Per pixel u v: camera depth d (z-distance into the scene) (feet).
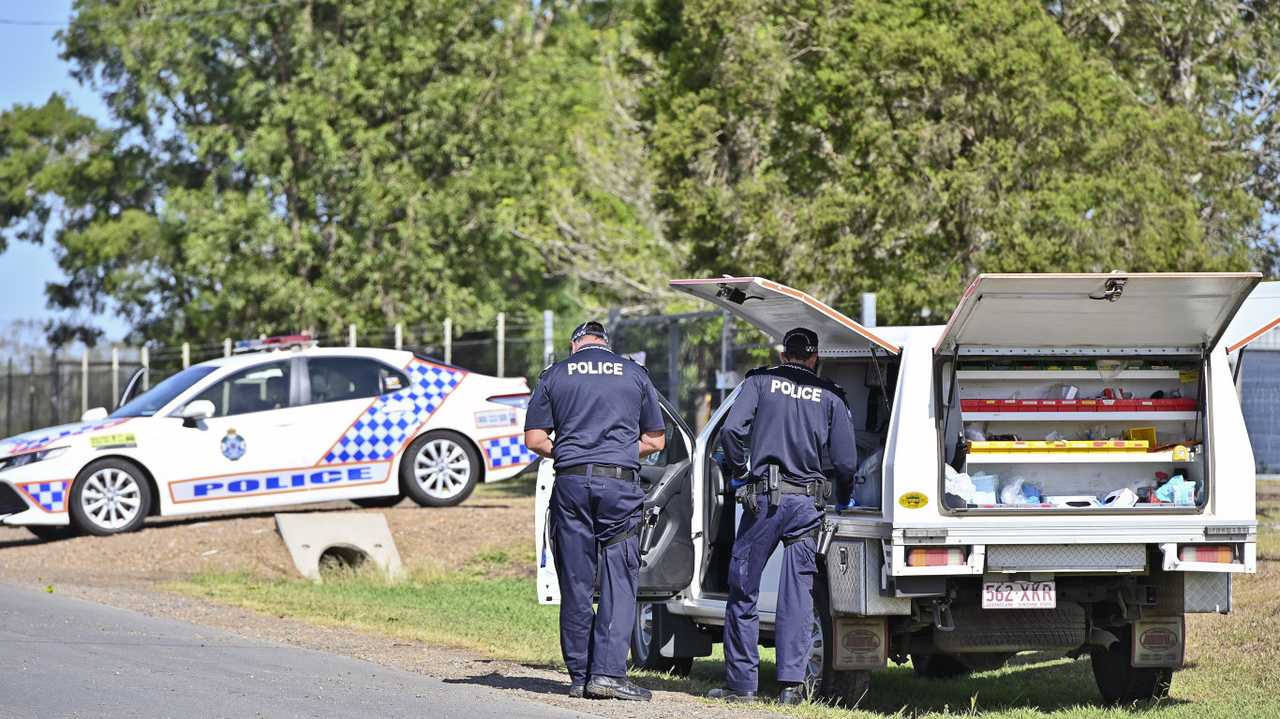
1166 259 283.79
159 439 217.56
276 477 221.87
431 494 228.63
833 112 316.40
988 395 106.93
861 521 105.19
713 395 279.08
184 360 395.96
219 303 496.64
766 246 314.96
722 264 339.57
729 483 120.26
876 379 118.32
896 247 301.63
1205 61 343.46
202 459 218.79
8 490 212.43
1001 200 284.20
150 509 219.20
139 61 503.20
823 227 304.09
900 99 304.09
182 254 524.11
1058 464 107.55
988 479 106.01
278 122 471.21
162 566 202.08
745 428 109.40
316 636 144.56
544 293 529.04
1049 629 109.40
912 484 102.53
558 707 103.50
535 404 110.32
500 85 481.46
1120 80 314.14
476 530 216.13
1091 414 107.65
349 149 477.77
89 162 555.69
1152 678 112.37
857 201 299.79
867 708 112.27
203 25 475.31
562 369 110.11
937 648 108.99
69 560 205.26
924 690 123.75
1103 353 107.65
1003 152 284.82
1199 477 107.76
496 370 332.39
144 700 100.48
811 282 306.96
